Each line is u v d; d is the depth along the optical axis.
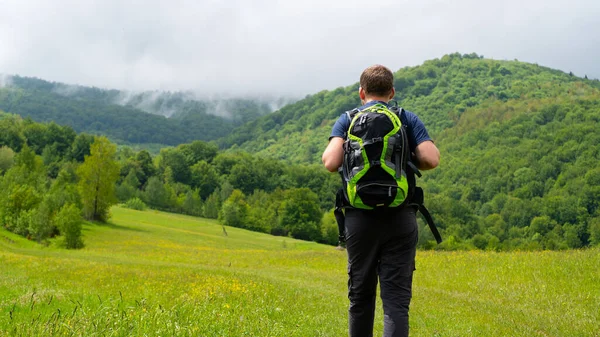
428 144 4.32
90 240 61.91
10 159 124.62
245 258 38.34
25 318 6.48
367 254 4.40
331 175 178.38
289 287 14.86
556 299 13.69
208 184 167.38
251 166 179.38
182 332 5.37
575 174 154.62
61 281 14.05
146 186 138.38
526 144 198.00
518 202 141.62
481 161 193.25
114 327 5.14
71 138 166.38
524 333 7.99
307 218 115.12
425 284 18.36
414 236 4.38
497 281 17.52
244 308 8.80
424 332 7.92
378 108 4.32
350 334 4.71
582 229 123.88
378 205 4.13
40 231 57.66
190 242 69.94
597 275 16.09
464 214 131.50
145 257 40.16
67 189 79.38
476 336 7.64
